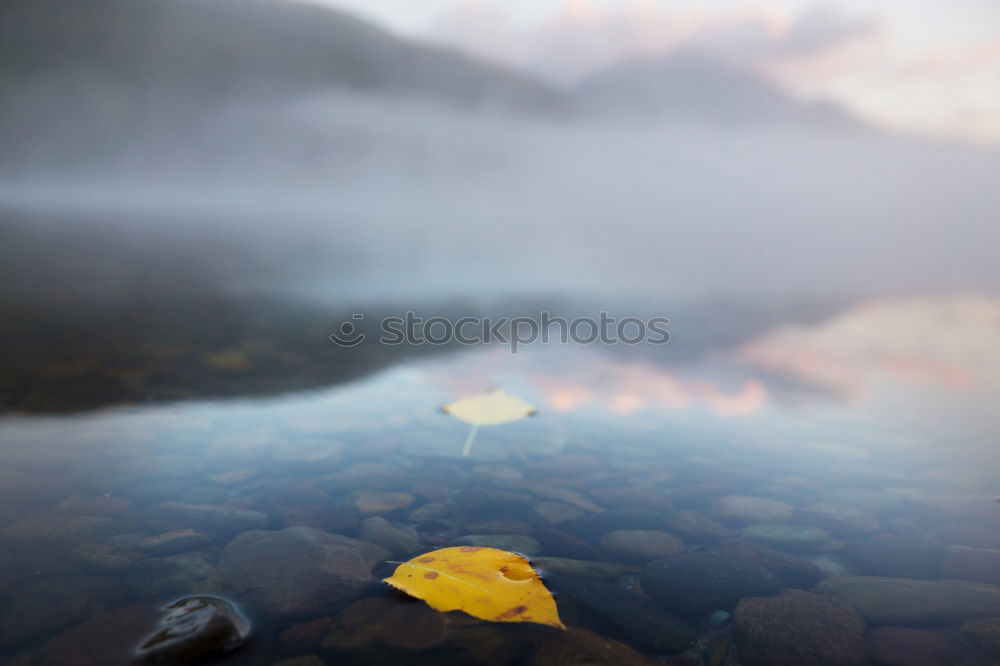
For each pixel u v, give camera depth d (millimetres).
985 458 2068
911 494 1801
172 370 2975
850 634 1160
